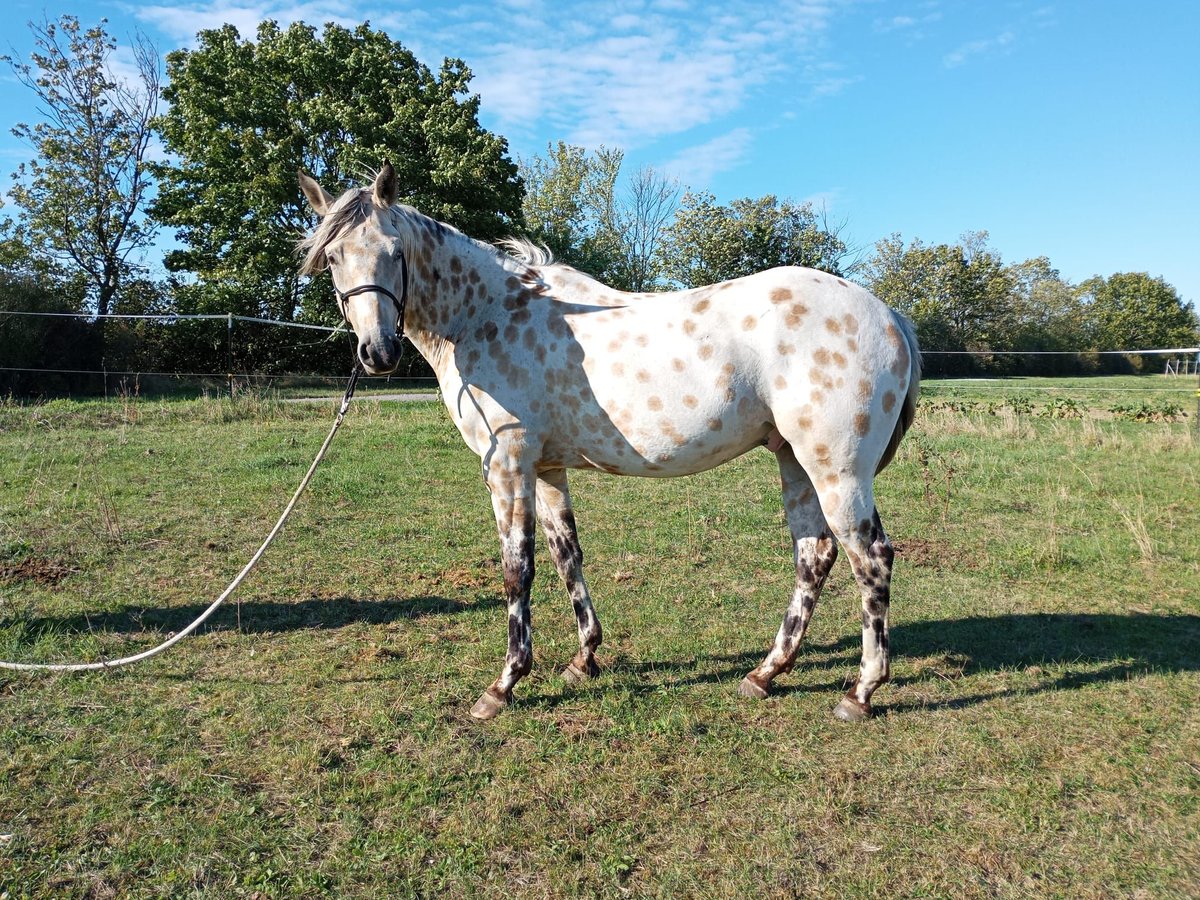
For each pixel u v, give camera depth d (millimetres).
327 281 24125
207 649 4223
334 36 25594
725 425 3432
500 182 26641
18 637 4207
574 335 3523
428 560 5875
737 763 3158
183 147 25047
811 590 3791
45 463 8828
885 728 3449
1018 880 2475
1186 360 43625
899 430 3629
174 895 2383
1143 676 3922
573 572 3988
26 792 2881
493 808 2834
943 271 51938
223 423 12531
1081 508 7461
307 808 2826
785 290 3410
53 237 26281
